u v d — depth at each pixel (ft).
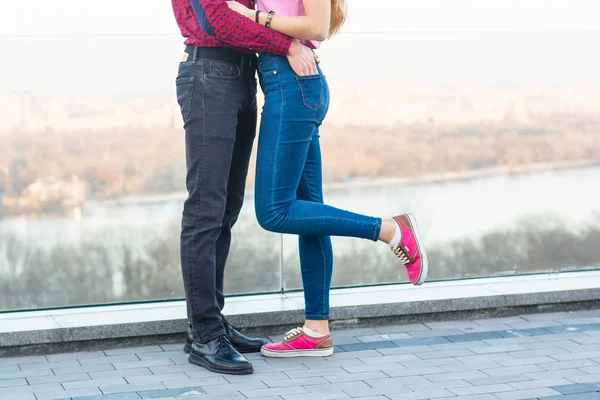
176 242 17.61
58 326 15.84
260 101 17.63
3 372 14.78
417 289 18.39
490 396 13.60
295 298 17.84
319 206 15.02
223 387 14.06
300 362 15.38
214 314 15.12
